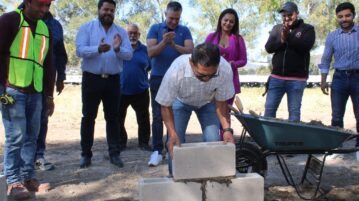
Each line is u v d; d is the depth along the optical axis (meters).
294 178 5.69
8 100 4.47
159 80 6.09
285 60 6.57
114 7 5.86
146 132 7.52
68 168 6.16
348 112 13.70
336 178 5.74
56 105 15.88
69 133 9.60
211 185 4.13
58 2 35.00
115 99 5.99
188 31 6.28
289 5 6.34
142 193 4.04
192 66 3.84
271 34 6.63
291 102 6.65
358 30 6.36
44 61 4.89
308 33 6.44
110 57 5.73
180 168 4.07
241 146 4.94
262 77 27.58
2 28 4.43
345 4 6.35
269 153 4.89
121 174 5.84
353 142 8.14
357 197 5.02
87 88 5.82
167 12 6.12
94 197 4.96
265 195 5.00
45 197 4.93
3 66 4.49
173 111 4.55
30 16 4.60
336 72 6.52
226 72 4.12
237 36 6.22
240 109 4.99
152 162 6.23
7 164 4.68
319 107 14.98
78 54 5.72
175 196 4.09
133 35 7.15
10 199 4.70
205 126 4.53
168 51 6.04
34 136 4.84
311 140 4.74
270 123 4.66
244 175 4.27
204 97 4.29
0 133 9.49
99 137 8.95
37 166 6.07
